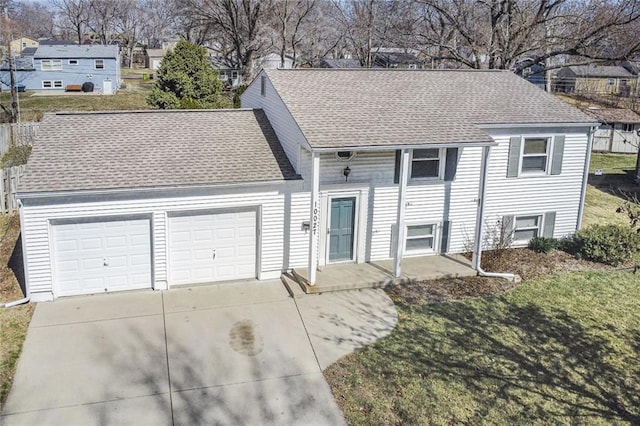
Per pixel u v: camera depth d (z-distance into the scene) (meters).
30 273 12.70
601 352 11.37
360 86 16.80
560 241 17.25
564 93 53.97
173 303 13.02
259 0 46.84
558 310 13.17
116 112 16.02
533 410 9.48
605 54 28.36
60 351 10.86
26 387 9.74
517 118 15.95
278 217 14.20
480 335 11.90
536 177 16.61
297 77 16.69
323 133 13.38
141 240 13.41
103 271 13.34
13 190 19.48
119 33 91.31
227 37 51.81
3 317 12.05
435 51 35.88
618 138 34.56
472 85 18.12
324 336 11.72
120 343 11.23
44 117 15.29
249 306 12.97
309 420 9.15
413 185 15.20
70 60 51.16
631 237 13.33
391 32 37.00
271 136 15.80
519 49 30.19
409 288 14.10
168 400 9.55
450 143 13.86
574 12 28.98
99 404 9.38
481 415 9.32
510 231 16.81
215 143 15.07
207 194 13.49
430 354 11.11
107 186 12.67
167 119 16.00
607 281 14.98
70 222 12.77
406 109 15.57
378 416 9.26
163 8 95.94
